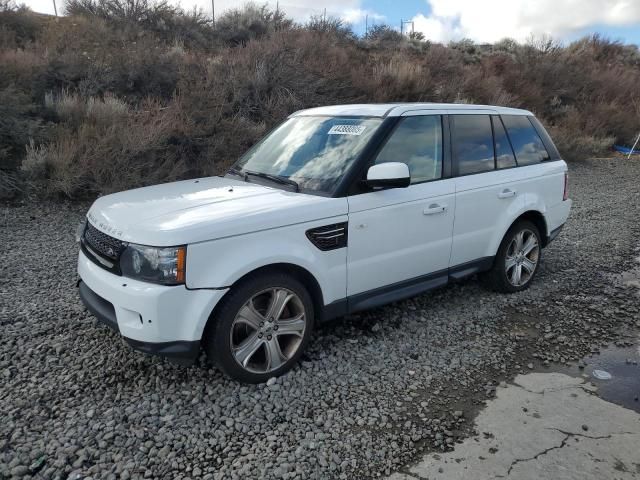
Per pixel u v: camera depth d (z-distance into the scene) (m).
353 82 14.66
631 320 5.06
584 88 23.44
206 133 10.26
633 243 7.77
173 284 3.28
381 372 3.94
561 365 4.20
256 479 2.81
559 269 6.51
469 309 5.17
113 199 4.13
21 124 8.91
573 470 2.96
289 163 4.51
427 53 21.20
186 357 3.42
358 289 4.19
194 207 3.70
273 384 3.70
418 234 4.49
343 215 3.96
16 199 8.18
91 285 3.65
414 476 2.89
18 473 2.77
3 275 5.55
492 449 3.13
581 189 12.42
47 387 3.57
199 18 18.47
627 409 3.59
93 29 14.73
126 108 10.30
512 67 22.42
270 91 12.52
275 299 3.71
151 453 2.97
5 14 13.80
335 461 2.98
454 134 4.89
